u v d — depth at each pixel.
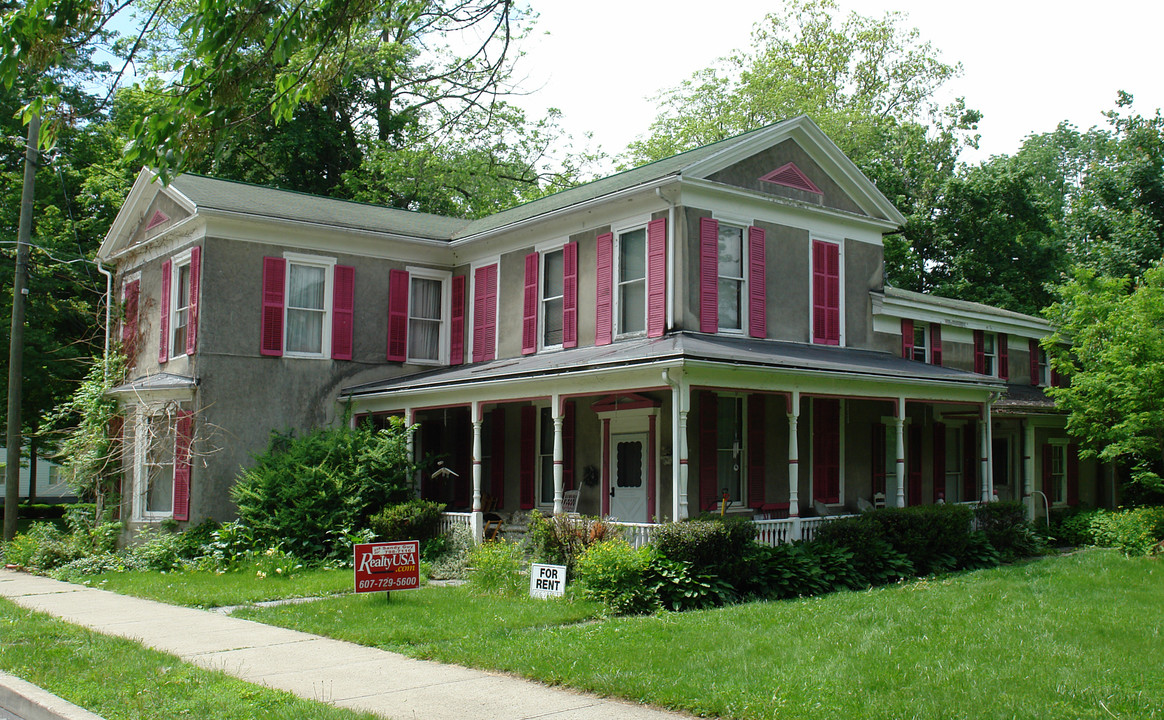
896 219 20.69
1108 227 28.81
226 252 19.19
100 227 27.36
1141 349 18.83
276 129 31.61
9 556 18.34
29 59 8.58
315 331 20.30
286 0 9.27
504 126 34.03
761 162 18.17
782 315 18.31
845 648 9.05
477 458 17.23
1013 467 23.19
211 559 16.75
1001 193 32.53
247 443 19.11
